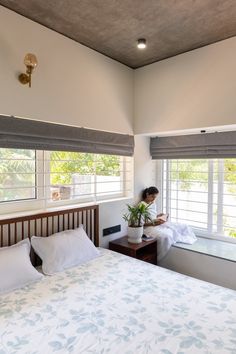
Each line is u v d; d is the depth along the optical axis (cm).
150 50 267
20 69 204
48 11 200
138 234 280
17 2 190
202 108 259
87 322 140
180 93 275
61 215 245
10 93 199
